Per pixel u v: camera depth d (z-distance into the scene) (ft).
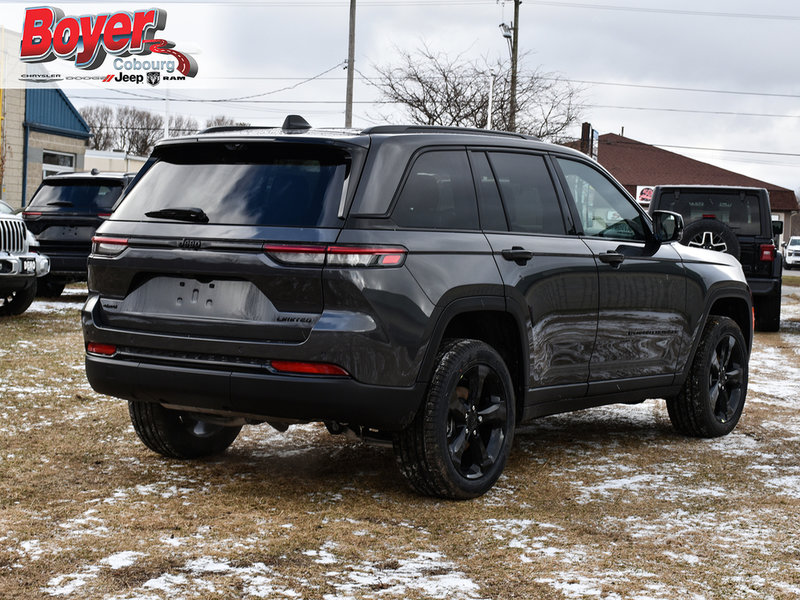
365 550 12.35
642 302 18.49
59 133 93.45
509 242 15.74
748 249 44.91
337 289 13.39
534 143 17.20
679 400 20.27
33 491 14.78
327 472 16.47
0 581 10.86
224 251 13.91
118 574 11.19
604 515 14.34
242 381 13.74
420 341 13.93
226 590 10.77
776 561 12.39
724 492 15.89
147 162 15.61
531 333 15.97
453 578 11.37
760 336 43.98
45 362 27.02
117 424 19.79
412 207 14.35
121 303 14.96
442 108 115.44
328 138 14.05
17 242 37.47
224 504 14.33
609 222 18.39
